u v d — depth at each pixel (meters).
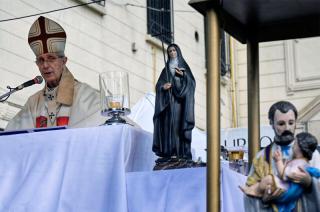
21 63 10.88
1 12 10.62
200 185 4.47
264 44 18.86
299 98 18.44
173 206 4.49
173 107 5.08
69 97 6.04
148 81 14.57
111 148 4.70
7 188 4.91
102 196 4.62
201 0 4.28
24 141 4.96
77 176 4.72
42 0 11.48
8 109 10.48
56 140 4.87
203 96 17.08
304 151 4.01
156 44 14.87
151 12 14.85
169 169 4.75
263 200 4.05
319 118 18.09
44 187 4.79
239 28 5.21
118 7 13.72
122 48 13.75
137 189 4.62
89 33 12.71
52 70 6.06
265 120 18.64
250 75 5.38
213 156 4.14
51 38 6.07
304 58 18.56
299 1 4.64
